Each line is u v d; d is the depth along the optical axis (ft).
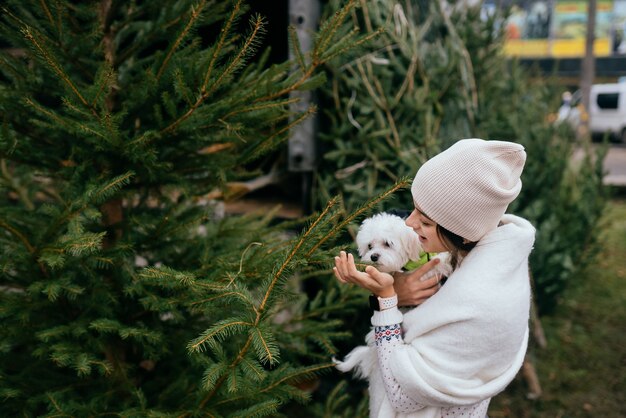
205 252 6.63
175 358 7.05
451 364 4.55
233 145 7.29
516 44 73.82
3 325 5.91
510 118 13.96
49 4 5.46
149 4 6.50
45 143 6.68
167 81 5.85
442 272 5.31
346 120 10.39
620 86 51.75
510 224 4.76
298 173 13.51
